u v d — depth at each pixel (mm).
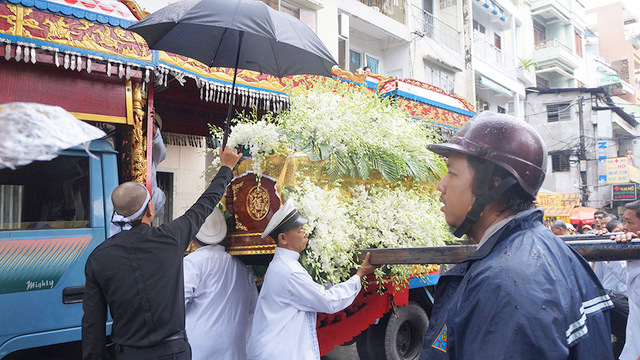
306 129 2977
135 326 2240
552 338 934
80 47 3123
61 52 3055
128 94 3369
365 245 3053
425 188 3730
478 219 1270
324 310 2576
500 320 966
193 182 8133
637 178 26469
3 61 2916
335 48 12469
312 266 2775
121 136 3752
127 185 2416
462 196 1271
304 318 2639
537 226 1203
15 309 2701
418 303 4746
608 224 5219
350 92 3602
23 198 2867
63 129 2258
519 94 22359
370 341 4355
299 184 2799
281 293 2611
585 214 16484
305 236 2699
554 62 26547
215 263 2914
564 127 24516
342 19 12844
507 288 991
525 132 1236
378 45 15695
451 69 17438
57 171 3033
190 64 3969
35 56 2967
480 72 19047
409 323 4570
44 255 2859
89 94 3207
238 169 3045
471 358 989
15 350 2693
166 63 3717
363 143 3180
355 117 3178
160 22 2557
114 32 3289
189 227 2471
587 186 23844
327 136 2934
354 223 3062
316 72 3207
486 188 1212
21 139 2111
